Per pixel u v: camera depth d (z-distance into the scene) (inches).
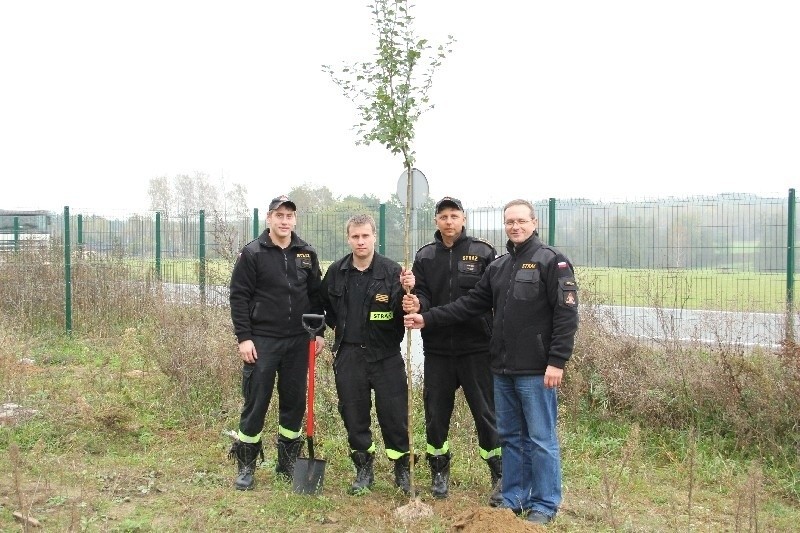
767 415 276.2
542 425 210.1
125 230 571.8
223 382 325.4
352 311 230.1
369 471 236.7
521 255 211.5
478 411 226.1
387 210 463.5
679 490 247.9
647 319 349.7
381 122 207.6
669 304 352.2
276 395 315.9
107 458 264.5
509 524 192.9
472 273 225.9
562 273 205.9
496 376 216.5
